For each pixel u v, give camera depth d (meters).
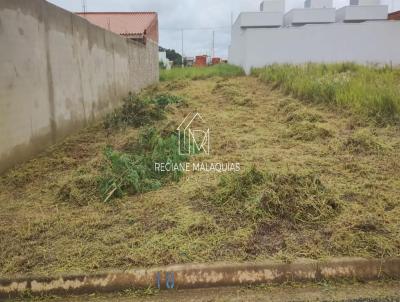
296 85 8.17
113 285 2.22
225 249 2.44
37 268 2.28
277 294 2.17
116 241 2.56
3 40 3.62
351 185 3.39
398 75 9.73
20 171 3.83
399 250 2.39
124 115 6.17
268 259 2.33
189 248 2.45
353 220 2.73
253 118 6.28
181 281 2.25
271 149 4.55
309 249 2.43
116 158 3.70
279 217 2.82
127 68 9.47
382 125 5.20
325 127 5.15
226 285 2.26
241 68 16.58
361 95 6.16
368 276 2.29
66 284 2.21
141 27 14.89
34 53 4.30
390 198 3.10
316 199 2.98
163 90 11.09
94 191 3.37
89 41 6.35
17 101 3.92
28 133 4.18
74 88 5.63
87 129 5.96
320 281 2.27
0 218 2.94
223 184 3.29
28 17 4.14
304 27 14.67
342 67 11.61
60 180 3.70
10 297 2.19
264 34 14.97
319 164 3.95
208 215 2.87
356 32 14.34
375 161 4.01
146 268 2.27
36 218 2.92
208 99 8.59
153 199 3.20
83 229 2.72
